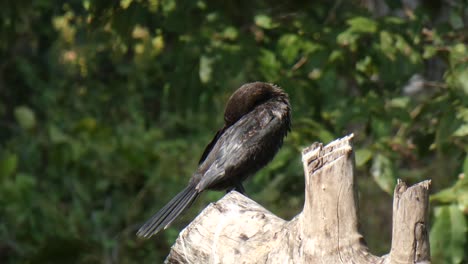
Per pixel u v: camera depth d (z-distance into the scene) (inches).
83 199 661.3
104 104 764.6
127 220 647.8
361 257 229.9
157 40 498.0
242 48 444.8
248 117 363.3
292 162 434.0
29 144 705.0
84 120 689.0
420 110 428.8
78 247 605.3
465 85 407.2
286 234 245.0
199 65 453.7
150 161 677.3
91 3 457.1
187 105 461.7
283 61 462.0
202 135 705.0
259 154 357.4
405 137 449.1
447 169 567.2
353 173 232.7
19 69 756.0
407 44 426.0
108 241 610.5
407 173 573.0
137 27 490.0
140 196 653.3
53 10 699.4
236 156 353.7
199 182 352.8
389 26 430.3
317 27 454.0
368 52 446.0
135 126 722.2
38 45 771.4
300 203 547.5
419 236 220.4
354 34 423.8
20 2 571.8
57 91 770.2
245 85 374.0
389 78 428.5
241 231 257.9
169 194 652.7
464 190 384.2
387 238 584.4
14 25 575.5
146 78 741.3
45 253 598.9
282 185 502.6
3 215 621.9
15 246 616.1
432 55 426.6
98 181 668.7
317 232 233.8
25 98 778.8
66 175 672.4
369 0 589.6
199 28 456.8
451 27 449.7
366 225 590.2
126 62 746.2
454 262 378.0
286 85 445.1
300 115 451.2
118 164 674.8
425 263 220.8
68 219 631.8
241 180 362.6
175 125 725.3
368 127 457.1
